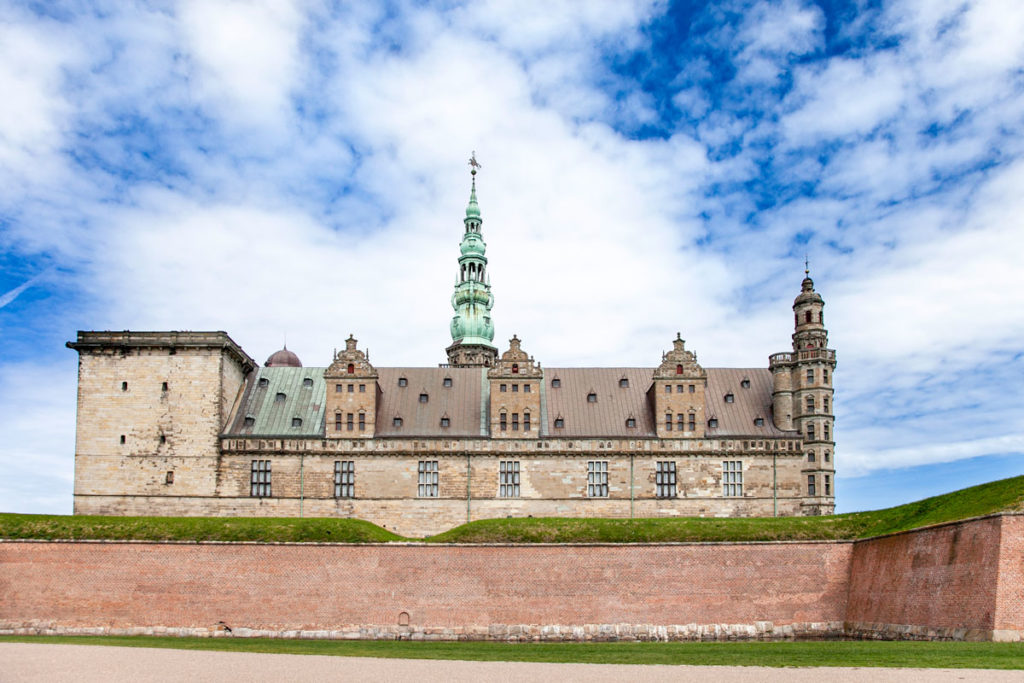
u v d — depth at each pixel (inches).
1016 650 1740.9
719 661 1739.7
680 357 3607.3
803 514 3484.3
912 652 1775.3
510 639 2630.4
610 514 3462.1
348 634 2645.2
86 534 2780.5
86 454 3467.0
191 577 2704.2
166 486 3447.3
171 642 2283.5
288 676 1542.8
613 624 2647.6
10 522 2817.4
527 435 3535.9
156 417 3494.1
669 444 3518.7
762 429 3619.6
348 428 3535.9
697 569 2696.9
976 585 2097.7
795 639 2645.2
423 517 3449.8
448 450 3496.6
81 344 3528.5
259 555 2723.9
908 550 2412.6
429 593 2679.6
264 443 3489.2
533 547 2714.1
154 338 3545.8
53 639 2384.4
